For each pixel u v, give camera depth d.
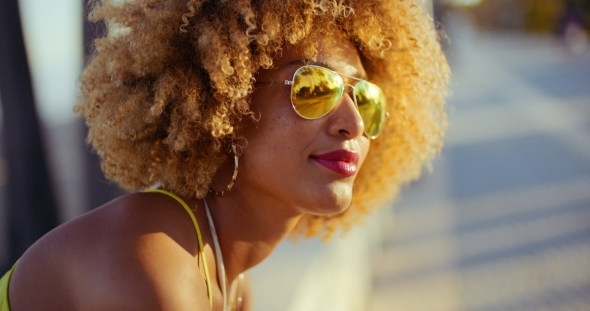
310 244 4.42
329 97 1.74
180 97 1.66
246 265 1.84
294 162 1.73
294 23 1.70
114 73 1.68
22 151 3.65
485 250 6.24
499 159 11.18
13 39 3.54
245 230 1.80
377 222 6.47
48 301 1.48
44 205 3.75
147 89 1.68
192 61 1.69
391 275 5.88
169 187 1.70
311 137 1.73
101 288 1.39
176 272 1.43
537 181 9.35
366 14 1.89
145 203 1.58
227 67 1.62
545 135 13.43
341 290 4.45
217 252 1.70
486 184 9.30
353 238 5.15
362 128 1.77
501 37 48.62
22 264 1.57
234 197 1.78
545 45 39.75
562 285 5.17
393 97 2.28
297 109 1.72
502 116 16.28
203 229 1.68
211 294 1.59
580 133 13.55
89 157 3.47
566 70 26.27
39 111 3.72
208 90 1.69
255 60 1.71
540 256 5.92
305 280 3.66
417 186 9.15
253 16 1.66
